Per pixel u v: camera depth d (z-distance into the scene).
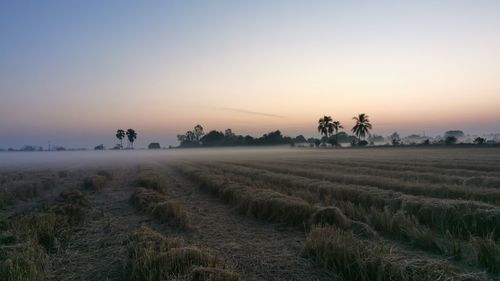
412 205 10.98
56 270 7.09
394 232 9.23
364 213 10.80
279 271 6.76
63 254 8.06
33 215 11.59
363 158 46.78
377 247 7.11
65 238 9.17
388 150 84.25
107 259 7.61
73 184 24.03
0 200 15.55
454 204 10.36
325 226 8.91
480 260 6.75
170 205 11.92
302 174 24.92
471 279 5.74
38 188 20.67
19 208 15.12
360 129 113.25
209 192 18.19
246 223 11.10
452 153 56.72
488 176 20.06
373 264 6.18
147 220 11.59
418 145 98.81
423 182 17.91
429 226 9.91
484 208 9.80
